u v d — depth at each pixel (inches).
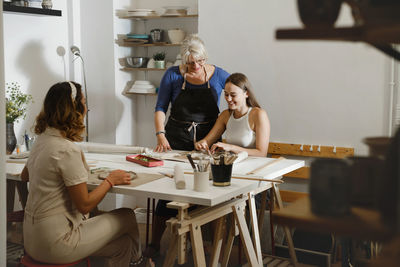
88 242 89.3
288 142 152.3
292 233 129.0
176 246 94.3
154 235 129.9
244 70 157.6
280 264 125.0
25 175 103.0
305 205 24.3
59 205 85.9
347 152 140.9
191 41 139.5
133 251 101.1
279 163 115.9
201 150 126.7
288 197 153.5
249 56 156.3
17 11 150.5
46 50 172.2
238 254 139.1
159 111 149.7
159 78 191.6
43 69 171.5
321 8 22.2
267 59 152.7
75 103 88.1
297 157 153.2
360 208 23.0
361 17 21.6
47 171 84.4
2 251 55.7
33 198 86.5
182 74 146.7
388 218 22.2
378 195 22.5
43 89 171.9
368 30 21.5
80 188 84.8
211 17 162.1
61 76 179.3
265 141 124.0
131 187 89.7
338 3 22.1
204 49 140.3
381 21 21.2
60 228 85.6
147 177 99.0
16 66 160.9
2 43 54.7
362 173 23.0
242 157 117.9
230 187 90.2
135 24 192.1
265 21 151.7
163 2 187.3
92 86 187.0
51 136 86.3
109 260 98.9
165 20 186.9
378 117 133.3
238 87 124.6
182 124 145.5
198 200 82.0
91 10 182.5
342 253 100.3
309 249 125.6
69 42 182.2
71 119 86.7
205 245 142.3
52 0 173.6
